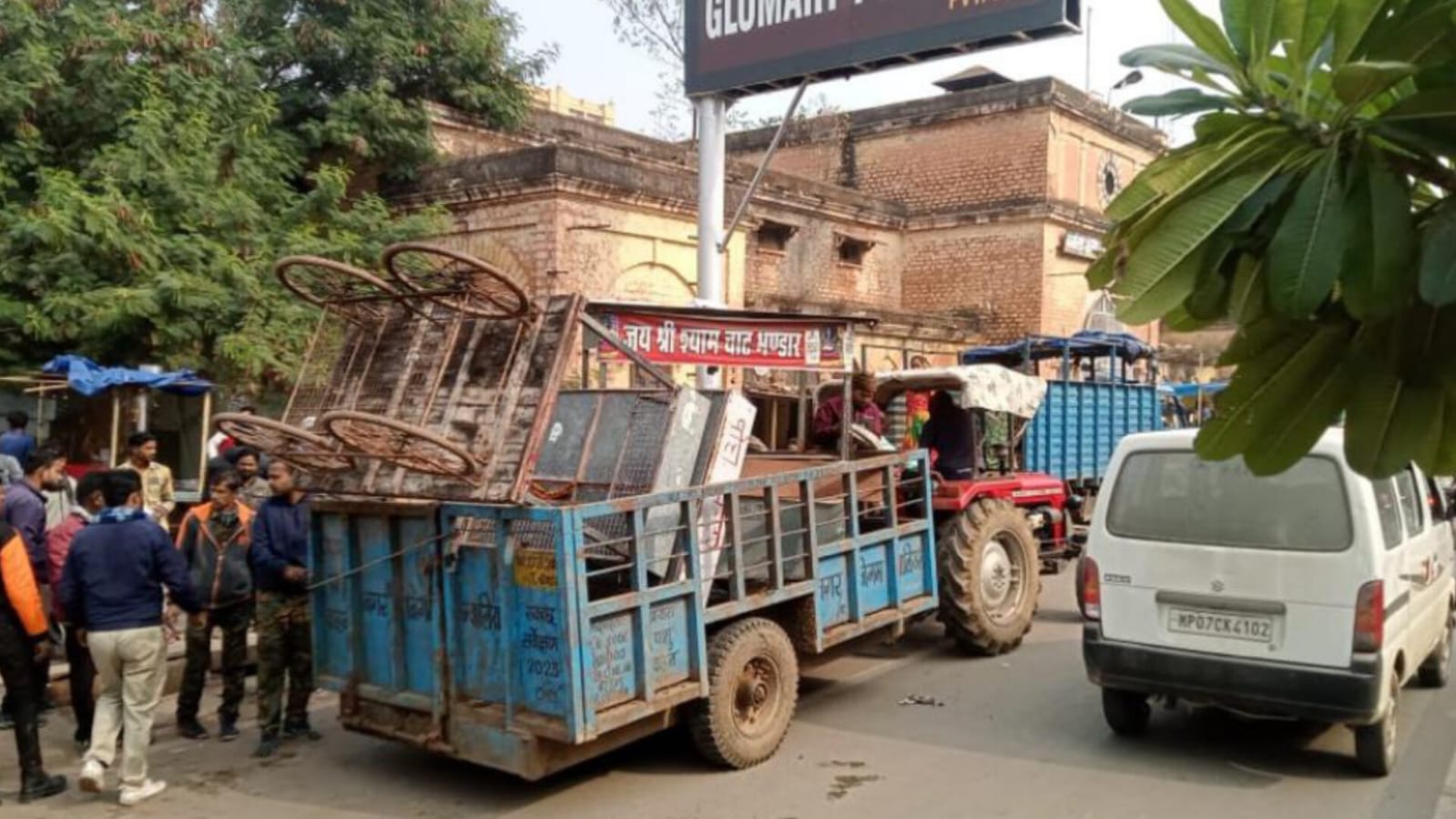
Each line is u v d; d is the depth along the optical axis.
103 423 10.59
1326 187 1.46
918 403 11.69
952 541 8.21
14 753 6.48
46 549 7.29
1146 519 6.01
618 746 5.67
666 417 6.43
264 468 8.40
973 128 21.77
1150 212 1.58
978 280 21.31
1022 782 5.71
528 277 13.73
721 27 11.02
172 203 11.07
